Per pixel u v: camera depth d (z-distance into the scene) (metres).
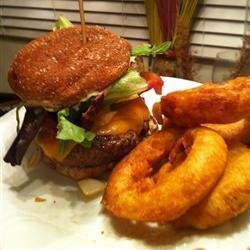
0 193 0.26
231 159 0.23
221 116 0.24
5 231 0.23
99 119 0.26
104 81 0.25
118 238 0.22
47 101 0.25
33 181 0.27
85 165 0.26
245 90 0.23
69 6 0.53
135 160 0.24
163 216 0.21
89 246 0.22
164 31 0.45
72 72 0.25
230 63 0.44
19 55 0.27
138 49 0.29
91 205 0.25
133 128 0.27
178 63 0.44
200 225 0.22
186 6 0.44
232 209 0.21
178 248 0.22
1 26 0.59
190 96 0.24
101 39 0.27
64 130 0.24
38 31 0.57
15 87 0.26
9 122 0.32
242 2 0.45
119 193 0.22
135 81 0.27
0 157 0.29
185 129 0.25
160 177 0.23
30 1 0.56
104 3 0.51
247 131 0.25
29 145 0.29
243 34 0.45
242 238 0.22
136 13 0.50
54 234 0.23
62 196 0.26
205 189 0.21
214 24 0.47
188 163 0.21
